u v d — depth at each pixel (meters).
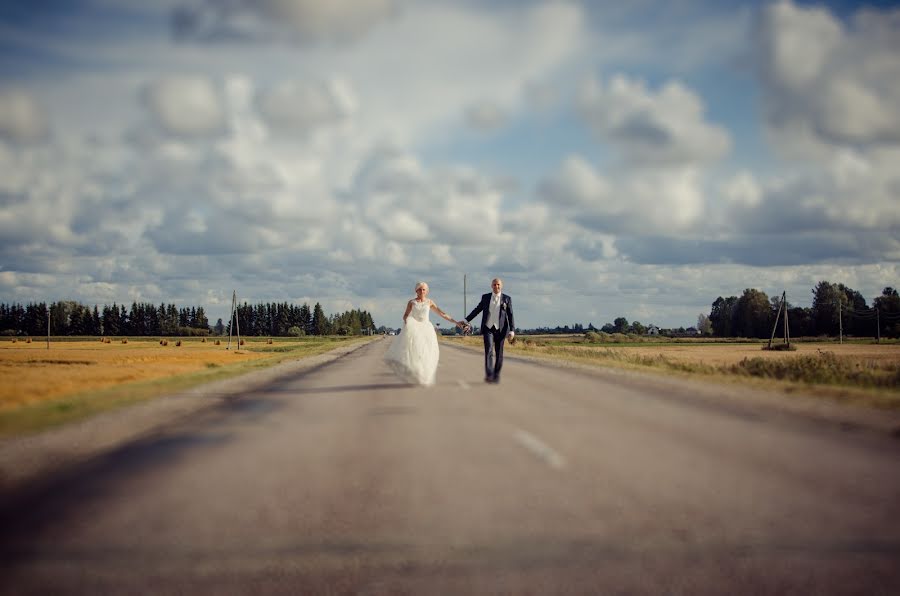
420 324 15.09
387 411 10.76
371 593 3.51
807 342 120.06
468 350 46.72
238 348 81.75
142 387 15.10
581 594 3.48
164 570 3.83
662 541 4.23
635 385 15.16
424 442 7.86
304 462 6.80
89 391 14.55
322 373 20.67
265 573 3.78
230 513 4.96
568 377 17.73
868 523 4.57
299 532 4.50
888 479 5.84
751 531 4.42
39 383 18.66
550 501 5.19
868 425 8.87
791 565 3.82
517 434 8.34
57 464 6.86
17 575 3.77
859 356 46.44
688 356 52.09
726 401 11.74
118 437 8.52
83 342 139.62
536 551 4.08
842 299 144.50
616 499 5.23
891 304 137.75
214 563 3.94
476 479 5.95
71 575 3.77
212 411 11.04
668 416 9.90
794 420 9.39
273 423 9.59
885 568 3.78
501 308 15.47
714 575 3.70
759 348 83.50
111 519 4.83
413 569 3.82
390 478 6.04
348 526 4.62
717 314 173.62
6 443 7.96
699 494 5.36
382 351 45.00
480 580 3.66
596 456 6.92
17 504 5.29
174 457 7.14
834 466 6.38
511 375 18.62
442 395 13.18
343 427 9.12
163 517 4.87
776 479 5.85
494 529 4.51
